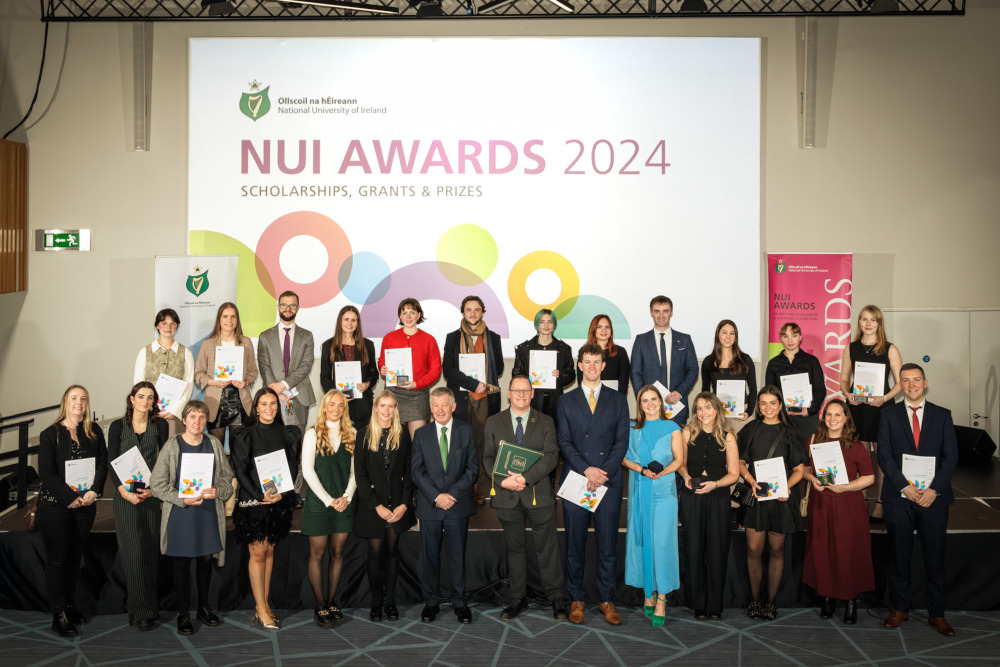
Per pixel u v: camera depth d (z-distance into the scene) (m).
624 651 4.31
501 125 6.95
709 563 4.68
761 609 4.78
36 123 7.00
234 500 4.76
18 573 4.95
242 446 4.45
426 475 4.62
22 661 4.21
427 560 4.68
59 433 4.54
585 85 6.93
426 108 6.94
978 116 7.05
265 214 6.95
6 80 6.99
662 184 6.94
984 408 7.11
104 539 4.88
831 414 4.63
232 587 4.92
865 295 7.09
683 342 5.75
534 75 6.93
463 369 5.61
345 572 4.91
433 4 6.62
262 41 6.92
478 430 5.77
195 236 6.94
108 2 6.88
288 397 5.52
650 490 4.63
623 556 4.96
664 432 4.64
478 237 6.97
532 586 4.96
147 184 7.00
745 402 5.47
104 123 7.00
